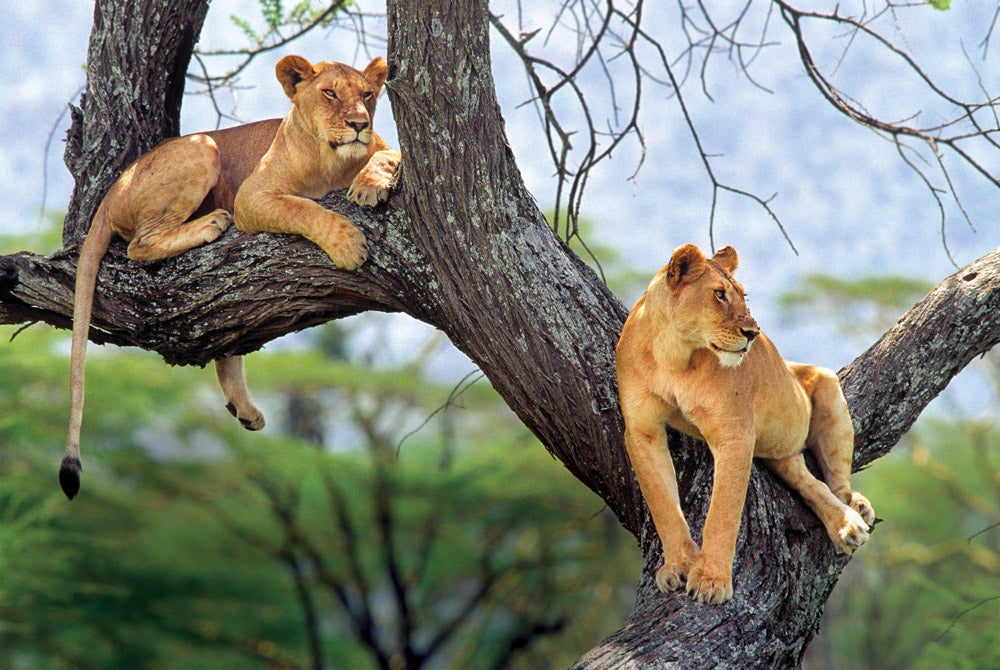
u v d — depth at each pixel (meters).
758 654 8.06
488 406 38.72
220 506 36.22
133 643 34.72
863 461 9.79
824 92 10.99
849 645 45.12
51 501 29.52
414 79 8.79
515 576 38.12
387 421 37.59
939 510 43.16
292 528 36.56
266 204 9.73
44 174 11.04
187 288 9.84
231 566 36.28
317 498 36.03
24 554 28.69
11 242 36.25
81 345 9.76
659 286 8.52
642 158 10.82
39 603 30.70
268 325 9.87
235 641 35.97
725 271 8.52
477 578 38.56
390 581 36.97
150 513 36.12
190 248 9.95
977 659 20.52
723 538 8.21
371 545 37.28
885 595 44.44
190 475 35.91
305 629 36.91
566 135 10.93
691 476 9.04
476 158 8.95
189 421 35.38
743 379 8.48
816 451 9.44
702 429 8.47
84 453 33.81
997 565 39.50
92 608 32.91
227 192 10.73
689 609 8.06
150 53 11.00
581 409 9.18
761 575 8.34
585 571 38.16
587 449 9.31
